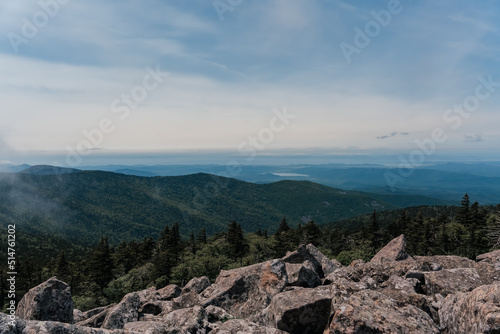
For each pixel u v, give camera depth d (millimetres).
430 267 14953
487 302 7105
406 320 8312
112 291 75188
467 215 89500
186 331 9961
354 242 95312
